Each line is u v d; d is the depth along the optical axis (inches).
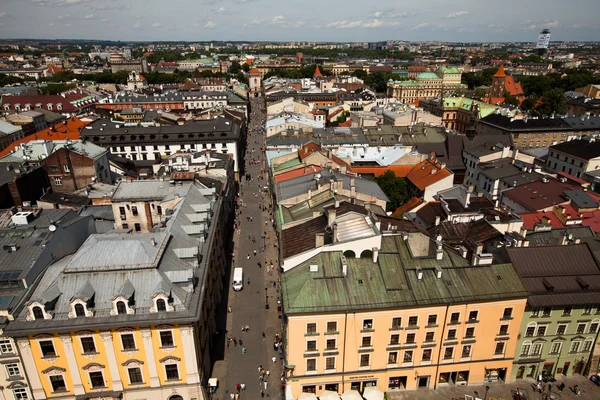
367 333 2495.1
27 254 2497.5
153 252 2532.0
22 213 2965.1
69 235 2847.0
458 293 2527.1
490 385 2711.6
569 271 2687.0
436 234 3216.0
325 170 4276.6
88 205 3988.7
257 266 4160.9
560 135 7544.3
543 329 2645.2
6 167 4335.6
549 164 5989.2
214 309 3284.9
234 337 3152.1
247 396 2642.7
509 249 2755.9
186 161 5064.0
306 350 2504.9
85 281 2335.1
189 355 2368.4
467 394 2645.2
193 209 3481.8
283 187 4175.7
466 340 2593.5
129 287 2311.8
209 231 3287.4
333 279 2556.6
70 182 4702.3
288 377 2549.2
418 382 2689.5
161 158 6441.9
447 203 3720.5
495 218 3373.5
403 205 4650.6
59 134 6638.8
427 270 2642.7
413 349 2571.4
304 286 2511.1
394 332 2514.8
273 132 7263.8
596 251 3002.0
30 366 2252.7
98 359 2292.1
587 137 5959.6
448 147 6190.9
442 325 2536.9
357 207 3157.0
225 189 4697.3
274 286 3816.4
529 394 2645.2
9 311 2193.7
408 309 2469.2
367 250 2704.2
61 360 2262.6
